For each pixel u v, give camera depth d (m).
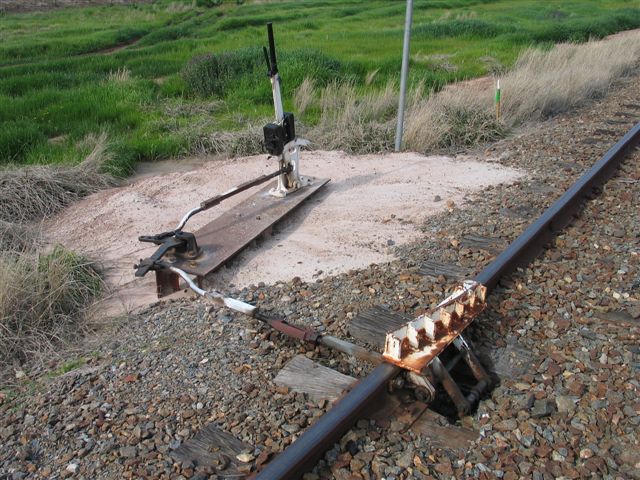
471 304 3.84
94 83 12.43
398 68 13.33
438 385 3.63
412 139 8.31
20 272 4.52
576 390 3.37
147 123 9.77
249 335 4.01
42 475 3.00
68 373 3.78
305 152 8.24
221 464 2.97
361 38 19.02
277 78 5.64
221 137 8.90
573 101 10.12
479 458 2.97
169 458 3.04
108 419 3.34
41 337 4.19
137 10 33.91
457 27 19.92
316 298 4.46
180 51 17.42
